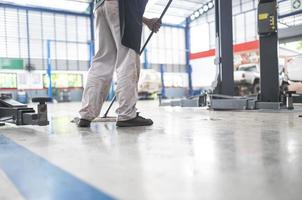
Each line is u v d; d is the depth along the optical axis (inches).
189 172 31.0
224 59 168.1
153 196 24.1
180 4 753.6
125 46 78.2
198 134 60.8
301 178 27.6
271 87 146.7
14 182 29.5
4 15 634.2
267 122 83.7
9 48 641.0
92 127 80.9
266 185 25.8
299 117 99.4
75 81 676.7
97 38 85.7
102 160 38.2
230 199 22.8
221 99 157.6
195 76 838.5
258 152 40.4
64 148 48.3
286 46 401.4
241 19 748.6
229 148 44.0
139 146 47.9
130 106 78.8
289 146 44.4
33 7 659.4
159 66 816.3
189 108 190.5
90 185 27.6
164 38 824.3
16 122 83.5
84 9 709.3
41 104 79.5
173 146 46.9
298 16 628.4
